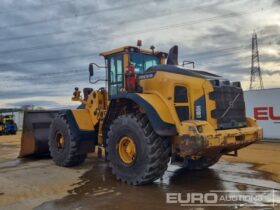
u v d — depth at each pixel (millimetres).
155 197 5324
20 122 29984
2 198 5414
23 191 5840
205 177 6715
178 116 5883
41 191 5824
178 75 5992
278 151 10094
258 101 13711
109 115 7000
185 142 5441
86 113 8102
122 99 6551
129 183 6141
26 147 9875
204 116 5684
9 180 6766
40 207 4891
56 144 8398
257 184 6047
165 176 6855
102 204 4988
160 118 5684
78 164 8336
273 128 13328
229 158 8906
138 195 5449
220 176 6770
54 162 8742
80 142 7879
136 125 6012
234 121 6074
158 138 5871
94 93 7992
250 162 8281
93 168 7957
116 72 7434
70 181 6559
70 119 7980
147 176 5855
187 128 5438
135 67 7273
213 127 5641
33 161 9344
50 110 10453
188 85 5852
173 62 7109
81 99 8414
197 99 5746
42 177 7000
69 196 5461
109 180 6582
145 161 5848
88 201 5152
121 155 6340
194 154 5441
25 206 4957
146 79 6414
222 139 5484
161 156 5859
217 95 5781
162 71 6191
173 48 7188
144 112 6141
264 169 7375
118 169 6355
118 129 6371
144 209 4730
